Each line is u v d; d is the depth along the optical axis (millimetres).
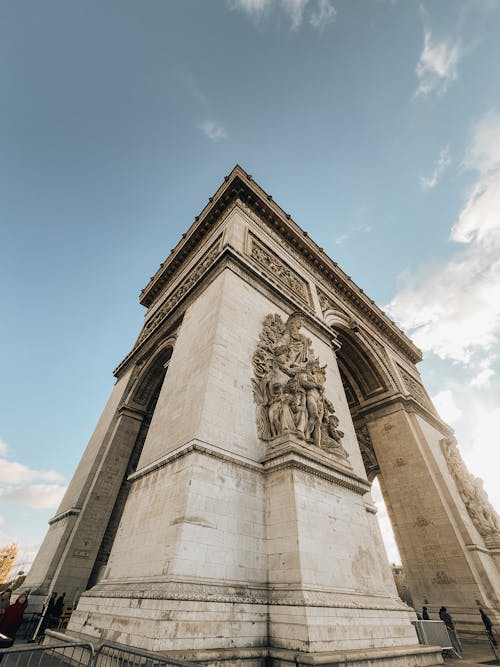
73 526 21234
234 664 8289
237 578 10055
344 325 31281
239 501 11508
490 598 20500
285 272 26000
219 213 28453
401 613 12422
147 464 14422
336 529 12078
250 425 13852
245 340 16906
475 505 26062
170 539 9883
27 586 20156
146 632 8086
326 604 9695
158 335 27281
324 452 13914
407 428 28859
